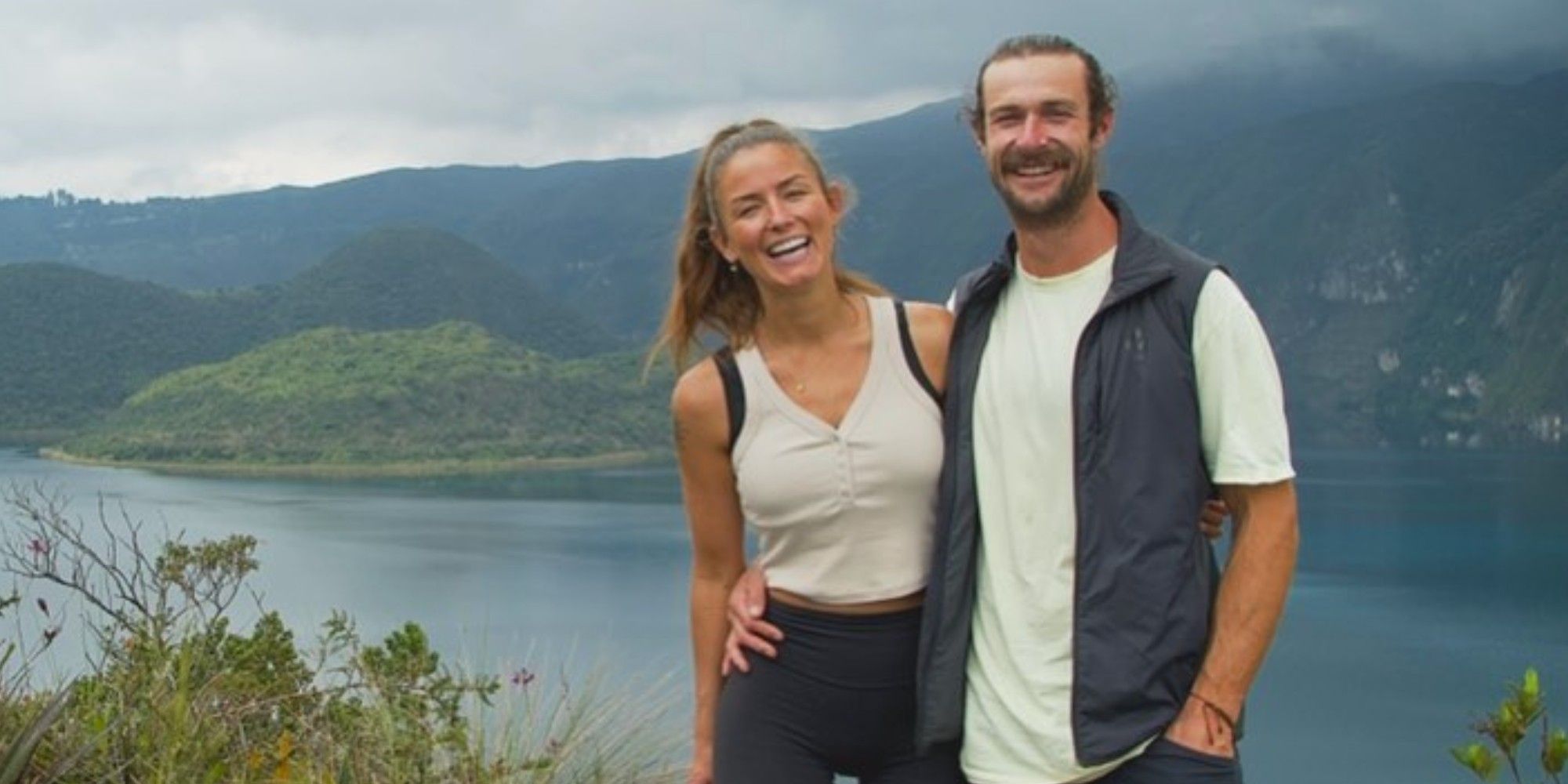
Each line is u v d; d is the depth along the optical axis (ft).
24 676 13.69
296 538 234.38
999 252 9.01
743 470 9.21
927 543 9.08
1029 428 8.51
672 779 13.41
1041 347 8.57
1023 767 8.46
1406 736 125.49
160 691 13.25
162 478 360.69
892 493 8.98
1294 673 156.04
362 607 159.02
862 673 9.09
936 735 8.80
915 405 9.05
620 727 14.05
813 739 9.22
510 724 13.82
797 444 9.02
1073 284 8.64
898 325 9.17
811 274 8.98
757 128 9.22
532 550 229.45
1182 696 8.23
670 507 315.17
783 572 9.26
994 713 8.60
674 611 161.79
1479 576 232.94
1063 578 8.40
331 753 12.87
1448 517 334.44
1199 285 8.31
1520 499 386.11
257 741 13.46
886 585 9.04
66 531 17.81
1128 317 8.39
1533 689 9.82
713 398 9.29
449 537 245.24
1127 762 8.30
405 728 13.44
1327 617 195.00
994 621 8.66
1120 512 8.26
